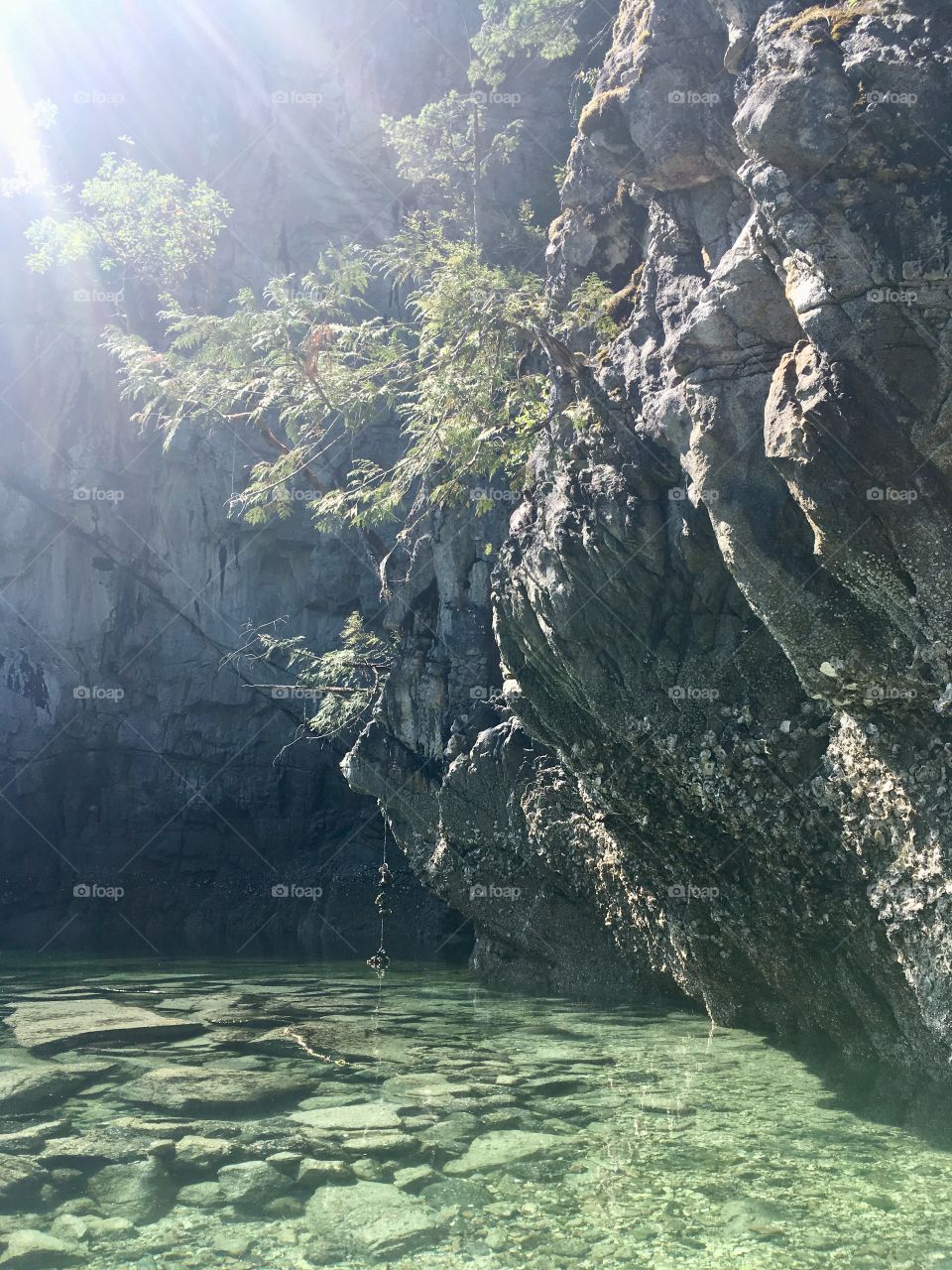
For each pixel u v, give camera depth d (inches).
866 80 259.3
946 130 250.1
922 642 265.9
